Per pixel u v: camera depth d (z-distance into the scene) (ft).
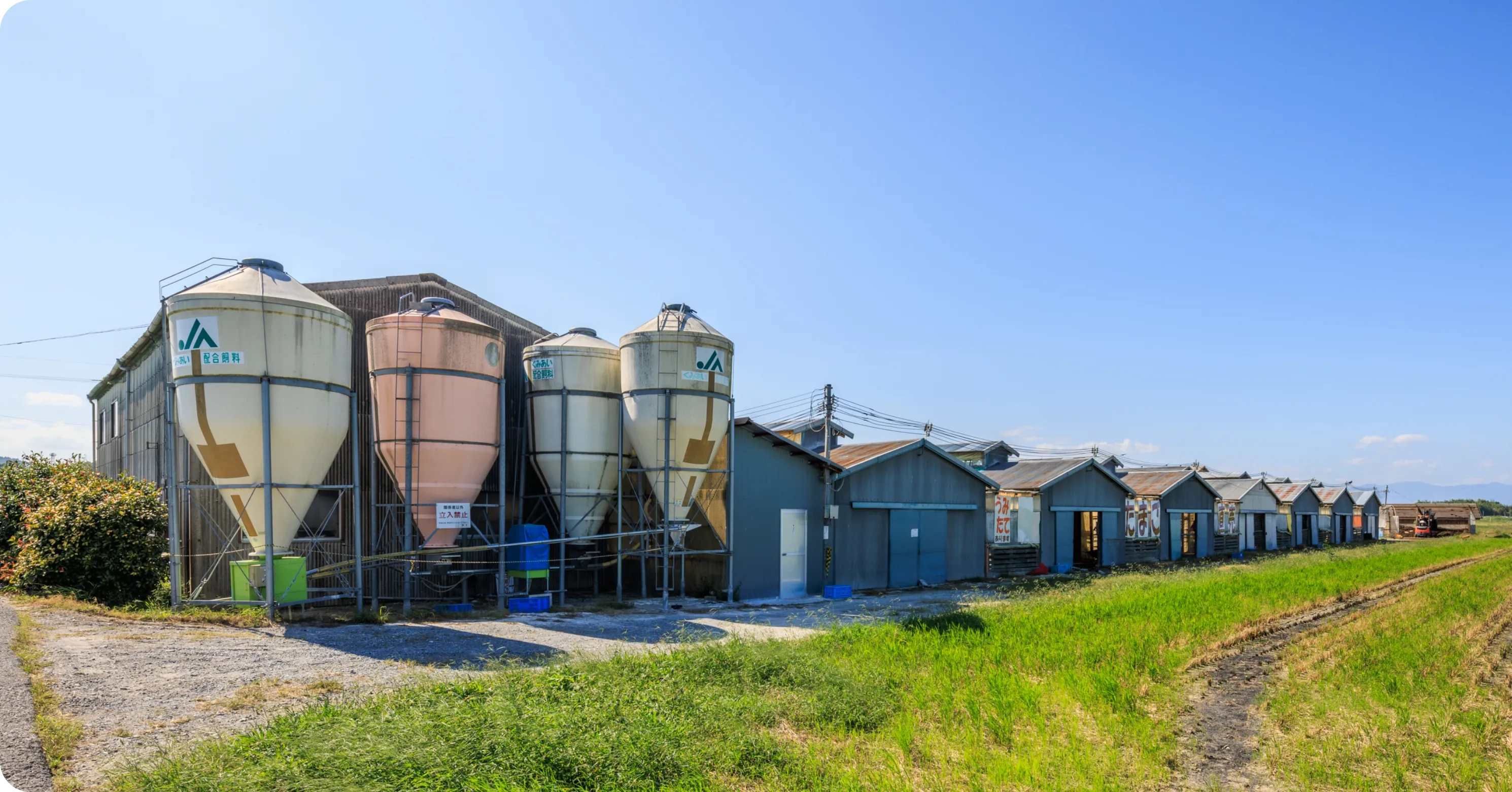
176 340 48.19
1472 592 66.33
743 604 63.57
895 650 39.34
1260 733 29.37
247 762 21.47
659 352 62.08
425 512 55.83
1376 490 212.02
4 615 40.96
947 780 23.49
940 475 86.17
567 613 56.49
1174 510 126.72
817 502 72.54
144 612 46.75
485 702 27.78
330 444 51.31
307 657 37.27
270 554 48.42
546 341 67.00
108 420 90.38
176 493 51.37
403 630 46.11
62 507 54.44
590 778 22.06
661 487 63.26
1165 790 23.76
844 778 22.82
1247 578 78.79
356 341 63.46
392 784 20.51
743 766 24.04
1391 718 30.66
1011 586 82.23
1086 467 107.34
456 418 55.98
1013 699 30.91
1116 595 63.00
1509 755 26.76
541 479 67.05
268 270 51.26
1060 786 23.04
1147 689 34.19
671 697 29.71
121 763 22.21
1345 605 63.21
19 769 21.29
